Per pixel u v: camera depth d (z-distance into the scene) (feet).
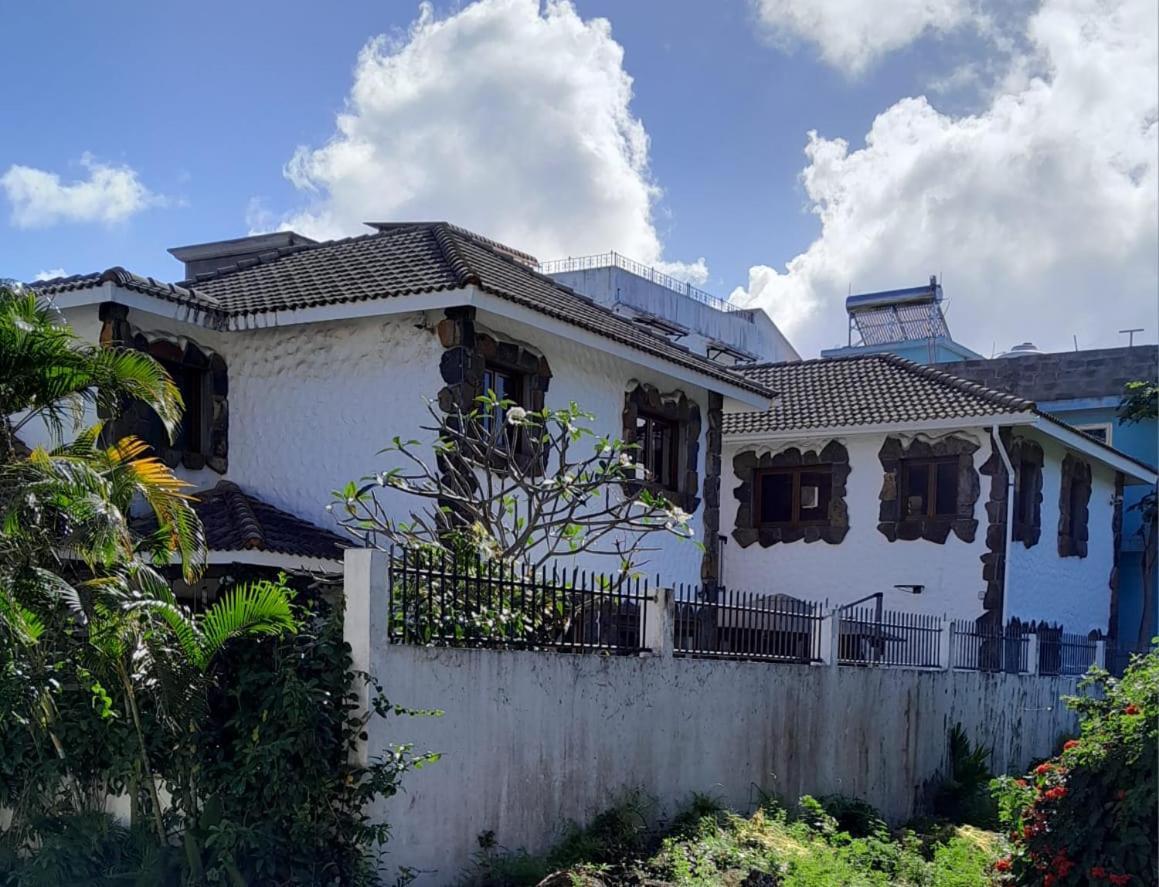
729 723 42.98
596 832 35.76
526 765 34.42
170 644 28.19
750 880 34.58
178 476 48.80
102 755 30.30
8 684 28.58
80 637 29.73
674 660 40.55
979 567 71.61
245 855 28.14
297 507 49.49
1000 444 71.26
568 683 36.06
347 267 52.54
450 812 31.86
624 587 49.49
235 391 51.47
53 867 29.25
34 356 30.83
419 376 46.98
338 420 48.88
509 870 32.17
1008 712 63.67
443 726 31.78
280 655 29.81
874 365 83.97
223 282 54.85
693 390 60.80
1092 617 86.89
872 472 75.31
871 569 74.74
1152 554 92.02
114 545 28.22
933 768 55.77
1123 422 95.25
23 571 28.07
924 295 121.49
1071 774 32.78
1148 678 33.22
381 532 40.68
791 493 78.28
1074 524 83.92
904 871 38.55
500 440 48.03
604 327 52.34
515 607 34.76
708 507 61.62
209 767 29.07
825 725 48.37
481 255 55.88
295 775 28.37
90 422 45.57
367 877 28.99
